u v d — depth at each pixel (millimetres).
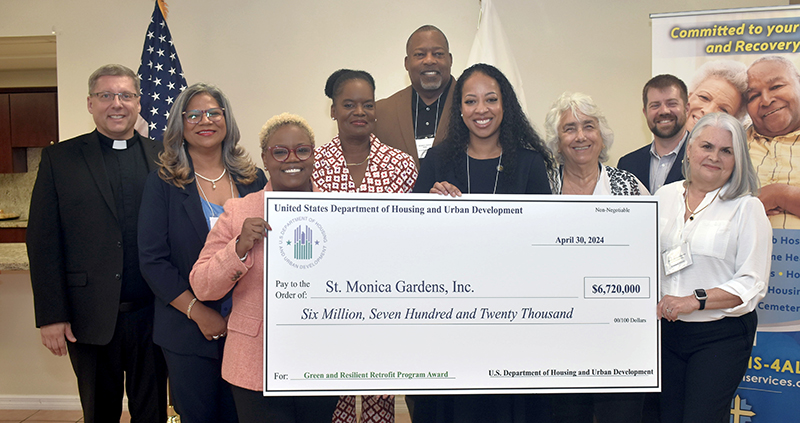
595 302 1875
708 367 2010
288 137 1758
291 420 1814
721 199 2070
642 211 1878
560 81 3545
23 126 4441
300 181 1784
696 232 2092
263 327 1766
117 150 2465
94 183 2348
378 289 1817
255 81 3580
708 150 2045
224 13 3557
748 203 2025
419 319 1836
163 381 2539
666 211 2219
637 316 1885
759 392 2838
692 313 2047
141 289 2402
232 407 2078
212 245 1785
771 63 2795
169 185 2014
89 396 2398
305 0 3543
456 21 3506
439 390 1846
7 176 4625
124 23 3543
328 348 1800
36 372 3551
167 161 2037
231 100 3588
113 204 2332
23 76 4406
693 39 2891
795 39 2768
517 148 2100
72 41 3549
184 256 1989
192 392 1937
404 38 3531
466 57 3518
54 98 4395
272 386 1769
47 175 2326
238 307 1795
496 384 1863
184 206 1993
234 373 1756
